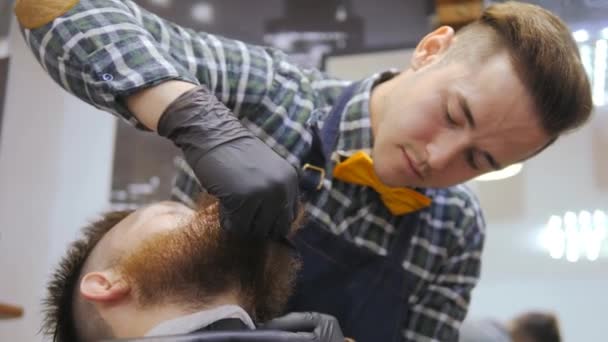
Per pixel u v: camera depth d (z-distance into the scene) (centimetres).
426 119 94
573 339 235
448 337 125
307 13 205
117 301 71
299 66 118
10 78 193
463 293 126
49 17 85
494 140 93
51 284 80
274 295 78
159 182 202
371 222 113
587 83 97
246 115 106
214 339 62
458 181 101
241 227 70
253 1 205
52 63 87
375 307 113
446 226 120
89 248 78
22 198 194
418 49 105
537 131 94
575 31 194
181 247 71
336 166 106
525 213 244
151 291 70
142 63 80
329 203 108
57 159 196
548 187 244
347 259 110
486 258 244
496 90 90
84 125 200
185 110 74
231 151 70
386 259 113
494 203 246
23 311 178
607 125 235
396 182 101
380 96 107
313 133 107
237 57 104
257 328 73
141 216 76
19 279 191
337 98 114
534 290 240
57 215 195
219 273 71
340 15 205
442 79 95
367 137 106
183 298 71
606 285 235
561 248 240
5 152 194
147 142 204
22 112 195
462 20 175
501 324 238
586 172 240
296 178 72
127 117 83
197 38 101
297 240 106
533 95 91
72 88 87
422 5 201
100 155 200
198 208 76
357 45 204
